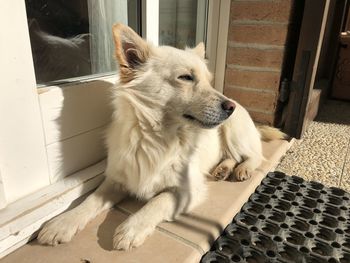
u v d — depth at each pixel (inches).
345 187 25.8
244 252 17.4
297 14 31.9
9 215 16.3
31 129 17.4
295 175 27.9
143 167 19.5
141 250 16.6
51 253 16.3
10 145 16.5
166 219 18.8
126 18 25.6
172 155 19.9
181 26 33.1
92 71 23.6
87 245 16.8
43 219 17.7
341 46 55.9
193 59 20.7
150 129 19.5
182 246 17.0
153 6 25.8
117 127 20.3
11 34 15.3
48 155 18.9
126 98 19.4
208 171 25.8
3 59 15.2
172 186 20.0
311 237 18.7
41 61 19.2
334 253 17.3
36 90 17.2
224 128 27.3
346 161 31.0
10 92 15.9
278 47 31.4
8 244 16.0
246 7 31.7
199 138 21.6
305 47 30.5
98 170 21.9
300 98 32.3
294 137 34.1
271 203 22.2
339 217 20.7
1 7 14.6
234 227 19.6
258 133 29.5
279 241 18.3
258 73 33.4
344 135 38.6
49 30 19.4
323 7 28.4
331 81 58.6
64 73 21.1
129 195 21.6
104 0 23.2
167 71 19.6
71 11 20.6
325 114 48.4
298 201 22.5
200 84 20.1
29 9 17.9
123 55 19.0
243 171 25.0
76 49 21.7
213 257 17.1
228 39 33.9
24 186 17.8
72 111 20.0
